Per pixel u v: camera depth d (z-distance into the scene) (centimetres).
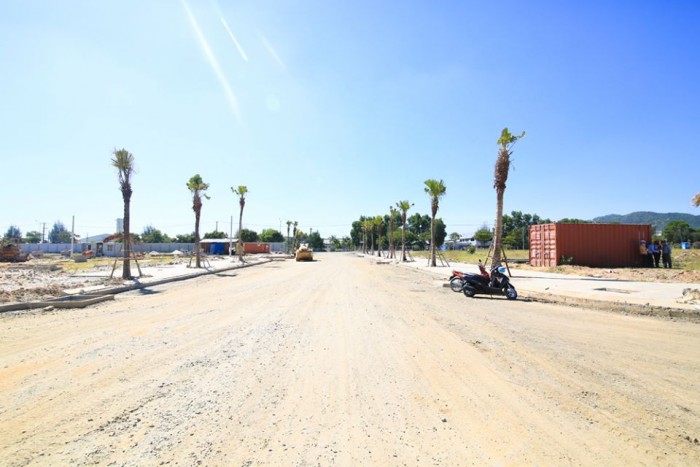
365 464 314
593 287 1538
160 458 321
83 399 443
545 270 2453
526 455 330
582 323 899
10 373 530
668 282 1725
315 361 593
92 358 601
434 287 1664
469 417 404
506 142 1830
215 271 2555
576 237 2653
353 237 11319
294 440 353
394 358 611
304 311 1038
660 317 984
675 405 437
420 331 802
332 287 1644
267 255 6619
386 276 2261
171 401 439
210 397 451
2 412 409
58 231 11044
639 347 683
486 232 8550
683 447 345
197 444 344
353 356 620
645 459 325
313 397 454
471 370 553
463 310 1078
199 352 638
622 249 2659
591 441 355
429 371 548
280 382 501
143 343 695
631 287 1525
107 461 316
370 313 1012
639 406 433
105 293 1405
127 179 1970
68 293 1337
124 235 1958
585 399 452
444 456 327
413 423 389
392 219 5341
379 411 417
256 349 658
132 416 400
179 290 1538
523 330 819
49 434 362
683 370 557
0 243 4166
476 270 2583
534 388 486
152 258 4850
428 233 10575
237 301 1223
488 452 335
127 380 505
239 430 371
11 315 982
